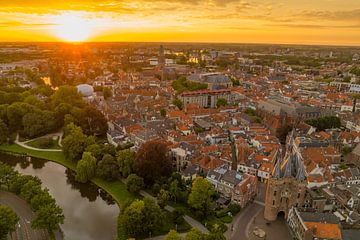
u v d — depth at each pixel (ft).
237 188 621.72
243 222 579.89
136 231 529.04
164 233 549.54
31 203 556.92
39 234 532.32
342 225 551.18
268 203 585.22
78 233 561.43
